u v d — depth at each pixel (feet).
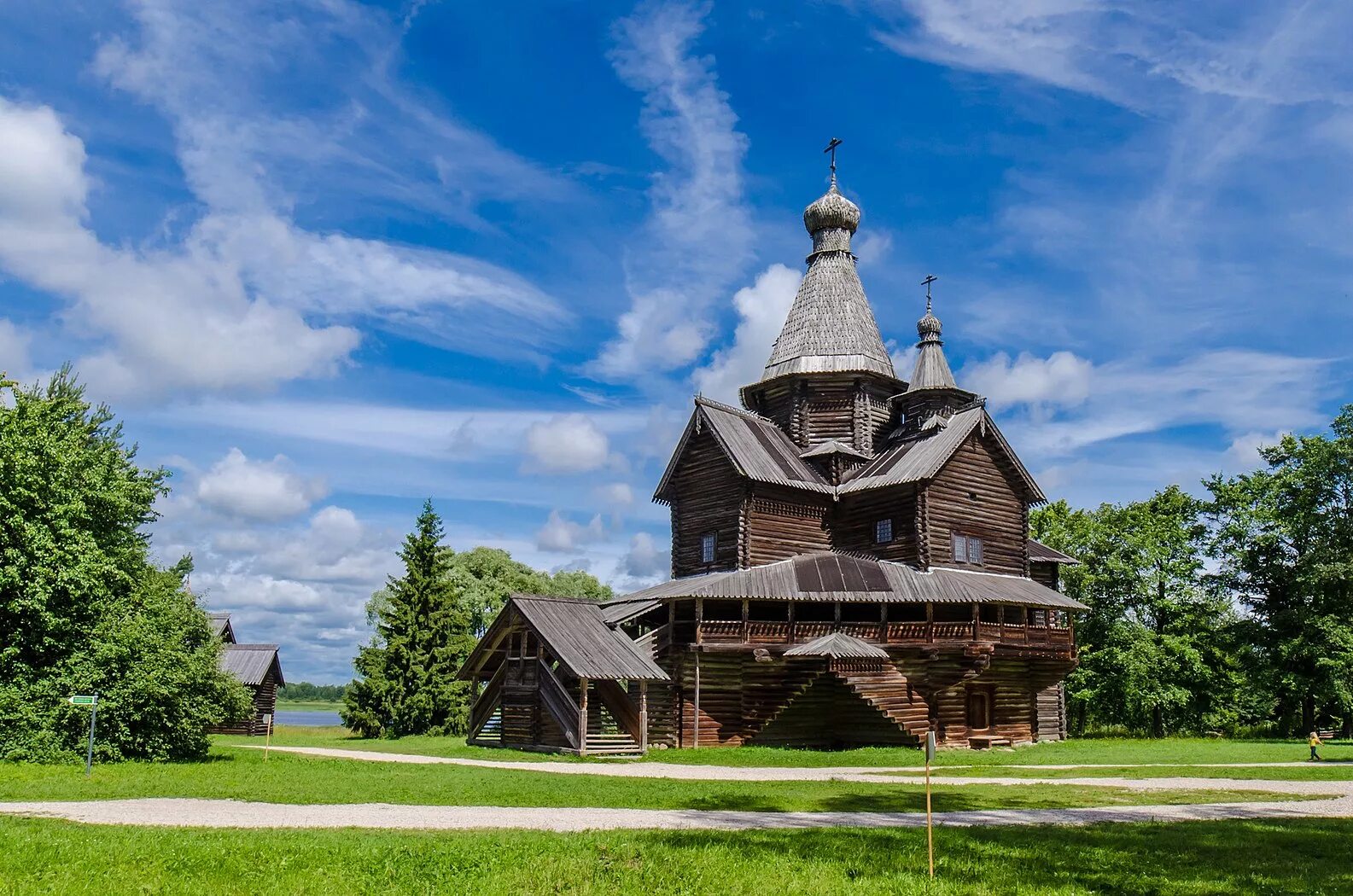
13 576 96.94
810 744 135.23
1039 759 119.44
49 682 94.43
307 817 63.82
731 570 146.82
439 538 183.21
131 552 118.21
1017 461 156.46
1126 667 184.44
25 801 68.49
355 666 176.76
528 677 127.13
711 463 153.99
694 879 47.26
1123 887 48.21
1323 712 200.85
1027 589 146.82
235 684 117.60
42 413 110.01
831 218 177.78
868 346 168.55
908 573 142.31
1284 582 177.58
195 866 46.37
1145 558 191.93
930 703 133.90
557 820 64.85
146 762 97.55
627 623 147.95
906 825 64.85
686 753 119.24
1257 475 184.24
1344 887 48.52
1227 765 111.86
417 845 52.75
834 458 157.99
